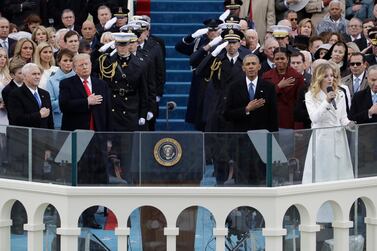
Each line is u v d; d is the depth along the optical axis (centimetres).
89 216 4334
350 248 4494
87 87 4988
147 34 5856
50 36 5831
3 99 5000
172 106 6016
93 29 6088
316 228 4341
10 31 6219
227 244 4341
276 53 5166
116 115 5303
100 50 5456
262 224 4303
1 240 4431
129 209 4272
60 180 4303
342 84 5159
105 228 4341
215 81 5378
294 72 5175
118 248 4284
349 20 6662
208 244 4338
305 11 6719
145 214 4350
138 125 5353
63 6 6731
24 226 4362
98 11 6412
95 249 4334
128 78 5306
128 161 4297
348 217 4431
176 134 4297
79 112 4959
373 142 4503
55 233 4350
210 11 7012
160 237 4353
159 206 4272
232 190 4259
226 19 5950
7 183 4397
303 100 4962
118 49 5319
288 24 6062
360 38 6294
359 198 4500
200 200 4266
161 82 5881
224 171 4291
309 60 5516
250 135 4275
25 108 4844
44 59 5288
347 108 4984
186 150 4300
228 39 5328
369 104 4938
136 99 5344
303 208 4328
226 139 4288
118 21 6088
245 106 4875
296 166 4334
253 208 4309
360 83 5325
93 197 4262
